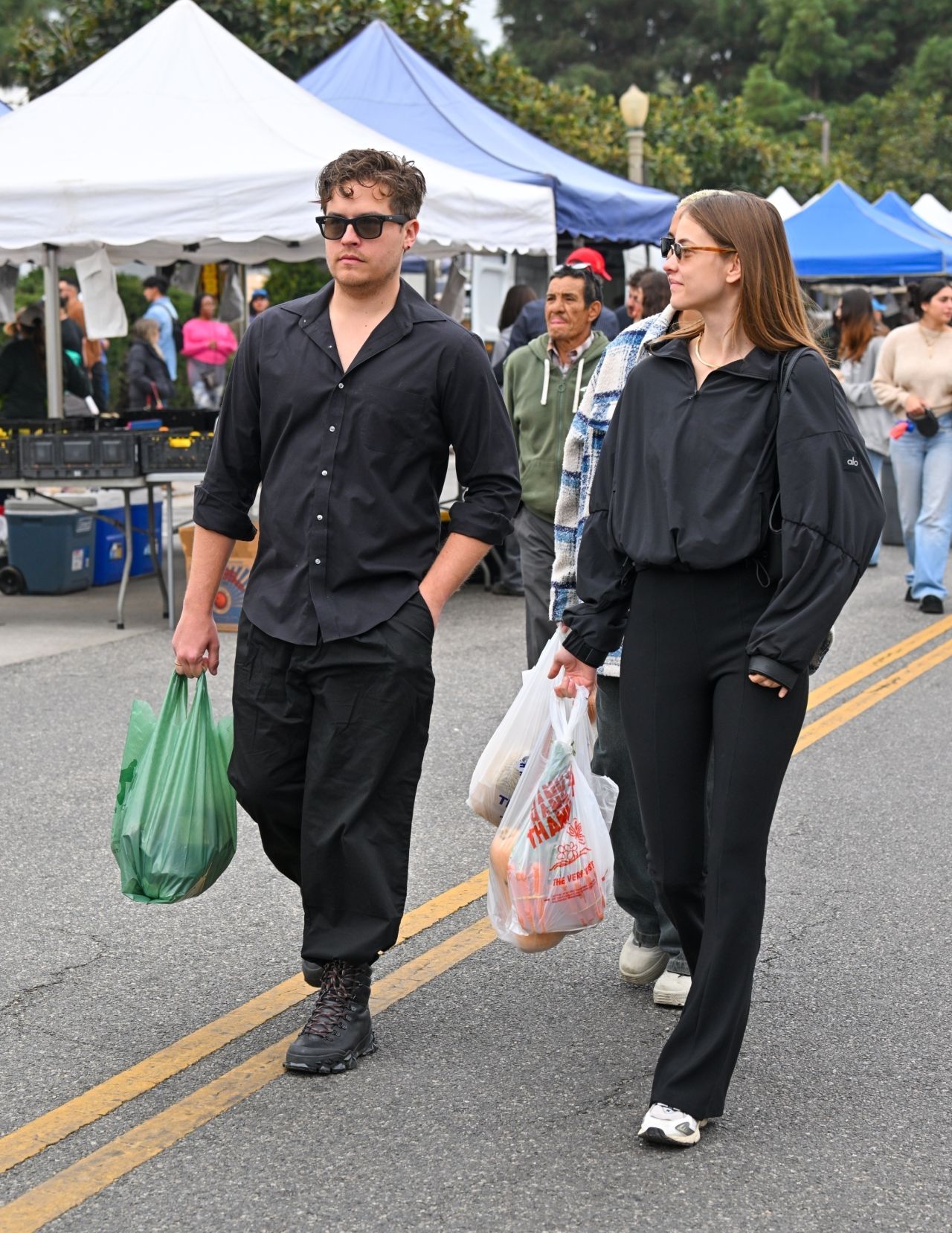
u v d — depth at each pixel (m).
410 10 18.72
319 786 3.68
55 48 17.95
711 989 3.28
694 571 3.25
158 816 3.81
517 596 10.63
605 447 3.48
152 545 9.88
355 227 3.57
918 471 10.02
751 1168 3.25
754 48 68.00
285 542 3.69
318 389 3.64
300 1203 3.11
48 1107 3.54
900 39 68.94
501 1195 3.14
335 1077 3.68
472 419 3.71
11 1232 3.02
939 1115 3.50
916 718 7.27
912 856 5.34
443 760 6.52
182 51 10.21
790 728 3.26
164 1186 3.19
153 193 8.96
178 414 10.84
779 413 3.19
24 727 7.05
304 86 14.00
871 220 16.89
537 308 10.26
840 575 3.14
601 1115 3.48
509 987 4.23
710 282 3.23
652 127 29.16
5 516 10.67
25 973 4.33
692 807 3.38
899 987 4.23
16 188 8.93
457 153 12.94
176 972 4.34
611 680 3.99
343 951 3.71
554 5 66.62
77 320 15.46
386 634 3.64
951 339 9.81
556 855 3.69
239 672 3.76
